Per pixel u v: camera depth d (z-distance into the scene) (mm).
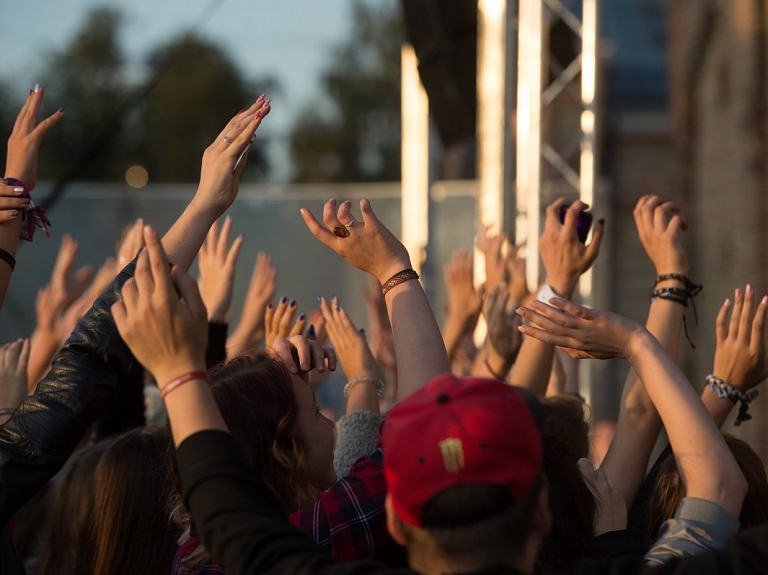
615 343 2271
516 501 1729
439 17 7555
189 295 2008
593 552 2416
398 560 2367
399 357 2438
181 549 2529
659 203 3113
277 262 13023
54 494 3248
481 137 7410
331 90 38938
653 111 19719
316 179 38188
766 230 12023
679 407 2182
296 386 2578
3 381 3285
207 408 1985
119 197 13016
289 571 1815
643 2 23531
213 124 36781
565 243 3385
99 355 2336
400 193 12969
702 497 2094
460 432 1705
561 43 7984
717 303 13430
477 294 4918
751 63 12109
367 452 3180
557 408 3184
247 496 1915
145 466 3010
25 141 2688
